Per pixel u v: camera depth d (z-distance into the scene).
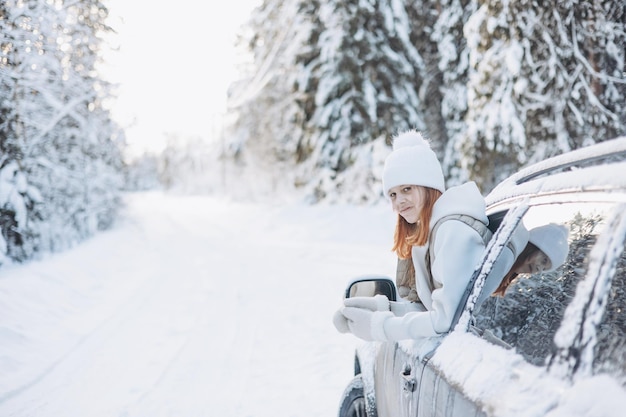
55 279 9.38
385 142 22.38
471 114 14.66
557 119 12.56
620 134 11.64
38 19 10.77
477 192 2.22
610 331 1.39
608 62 11.41
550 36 12.36
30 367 5.64
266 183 34.75
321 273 11.76
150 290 9.99
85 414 4.55
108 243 16.67
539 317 1.62
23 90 11.29
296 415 4.47
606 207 1.49
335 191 23.50
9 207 10.90
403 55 22.98
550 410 1.26
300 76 23.67
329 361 5.90
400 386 2.17
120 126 18.14
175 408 4.66
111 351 6.33
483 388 1.52
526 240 1.89
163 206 50.56
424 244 2.28
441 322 1.97
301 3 23.86
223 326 7.46
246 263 13.46
